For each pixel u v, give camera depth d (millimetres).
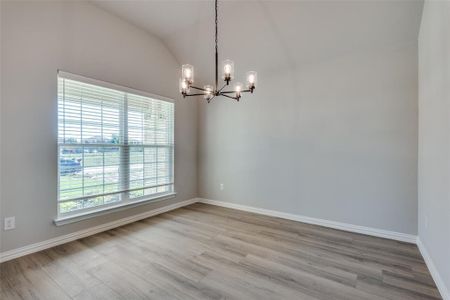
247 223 3367
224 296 1735
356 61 2988
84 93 2799
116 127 3164
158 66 3744
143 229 3102
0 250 2188
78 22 2723
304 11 2725
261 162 3840
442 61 1793
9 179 2242
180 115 4219
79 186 2773
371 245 2629
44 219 2479
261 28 3098
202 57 3857
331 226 3217
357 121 3010
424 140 2365
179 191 4246
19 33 2273
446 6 1700
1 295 1723
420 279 1967
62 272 2035
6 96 2207
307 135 3389
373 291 1803
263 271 2076
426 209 2271
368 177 2953
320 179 3299
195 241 2717
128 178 3326
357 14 2586
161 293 1766
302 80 3402
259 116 3838
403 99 2729
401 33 2625
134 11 3031
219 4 2865
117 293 1762
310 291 1800
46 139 2479
